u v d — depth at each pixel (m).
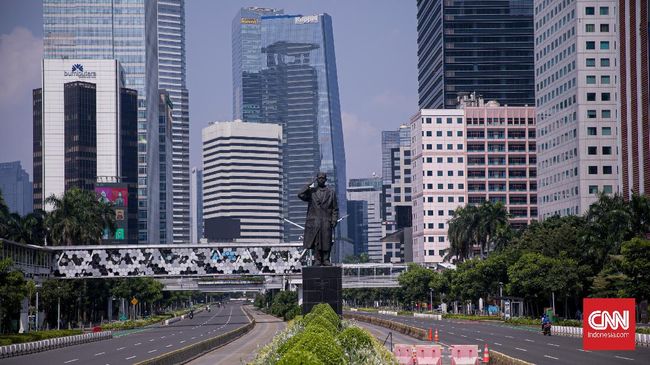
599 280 138.88
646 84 172.62
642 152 174.88
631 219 142.62
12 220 170.75
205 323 198.75
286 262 193.50
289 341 40.09
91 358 85.12
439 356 68.56
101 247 181.38
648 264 116.69
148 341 117.94
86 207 192.25
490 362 70.38
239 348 97.50
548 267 151.38
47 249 175.75
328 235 80.25
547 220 188.75
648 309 139.38
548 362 69.69
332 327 56.56
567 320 136.50
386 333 127.88
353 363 44.62
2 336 103.81
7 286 116.06
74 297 180.62
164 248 187.88
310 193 80.94
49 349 103.62
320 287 78.50
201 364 75.19
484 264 190.25
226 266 191.75
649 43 171.25
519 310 177.25
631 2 180.25
